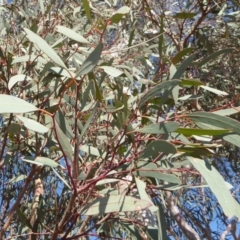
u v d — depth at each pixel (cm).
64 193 108
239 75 161
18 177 101
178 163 73
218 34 162
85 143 88
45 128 56
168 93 64
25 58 87
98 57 57
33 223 104
